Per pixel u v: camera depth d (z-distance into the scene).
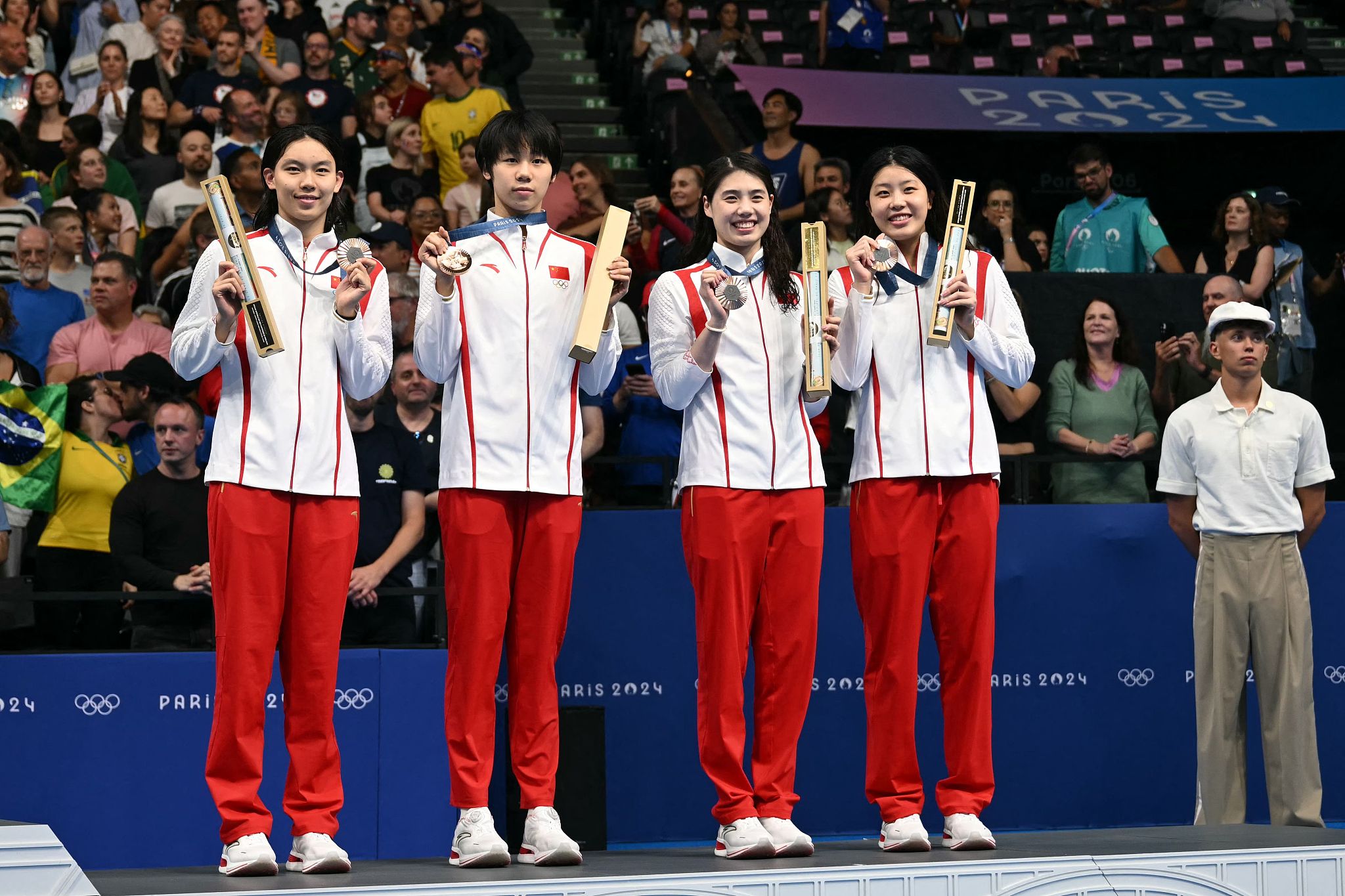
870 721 4.51
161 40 10.05
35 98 9.73
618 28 12.12
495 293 4.31
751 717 5.72
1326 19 13.87
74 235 7.88
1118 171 11.73
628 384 6.72
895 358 4.51
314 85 9.88
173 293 7.47
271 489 4.08
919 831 4.34
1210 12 13.03
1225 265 8.20
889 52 12.02
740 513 4.36
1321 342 9.22
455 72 9.76
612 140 11.19
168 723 5.29
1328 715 6.11
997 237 8.62
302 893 3.49
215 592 4.14
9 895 3.37
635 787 5.64
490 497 4.23
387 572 5.64
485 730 4.22
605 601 5.66
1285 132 10.68
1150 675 6.03
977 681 4.46
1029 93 10.68
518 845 5.05
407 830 5.39
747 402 4.40
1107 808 5.97
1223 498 5.65
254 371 4.12
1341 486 7.03
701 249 4.68
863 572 4.51
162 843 5.25
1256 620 5.64
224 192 4.09
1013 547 5.97
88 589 5.98
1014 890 3.95
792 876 3.80
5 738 5.13
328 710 4.15
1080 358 6.50
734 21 11.78
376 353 4.24
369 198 9.13
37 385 6.50
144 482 5.70
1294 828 4.85
